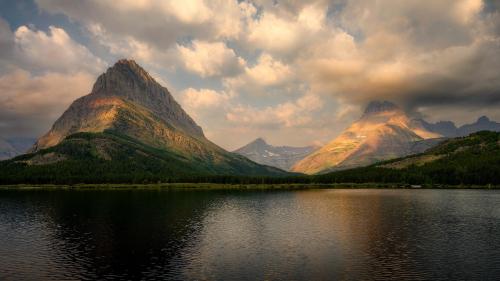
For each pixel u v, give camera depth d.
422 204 191.12
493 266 77.50
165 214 154.00
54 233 112.19
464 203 194.50
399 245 96.12
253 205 191.88
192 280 69.31
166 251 90.31
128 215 150.75
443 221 133.25
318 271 74.44
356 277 70.75
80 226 124.25
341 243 98.56
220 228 121.69
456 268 76.12
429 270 74.81
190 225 127.19
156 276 71.56
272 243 98.94
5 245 96.81
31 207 176.88
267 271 74.50
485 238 104.00
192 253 88.62
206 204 195.62
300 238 105.31
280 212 162.25
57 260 82.56
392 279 69.81
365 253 87.94
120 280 69.38
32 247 94.50
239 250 91.25
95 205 186.00
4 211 161.88
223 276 71.56
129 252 89.44
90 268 76.88
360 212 160.25
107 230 117.44
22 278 70.69
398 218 141.38
